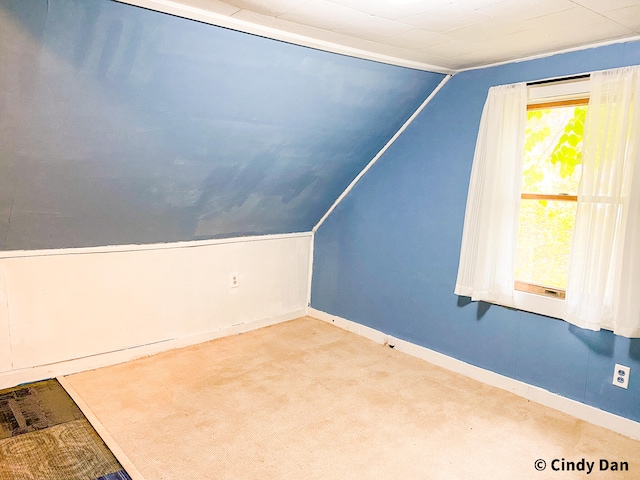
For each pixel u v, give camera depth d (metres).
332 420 2.45
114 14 1.65
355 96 2.76
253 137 2.67
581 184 2.36
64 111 1.94
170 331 3.30
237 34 1.98
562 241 2.62
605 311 2.35
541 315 2.66
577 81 2.43
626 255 2.22
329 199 3.84
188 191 2.83
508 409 2.63
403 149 3.36
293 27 2.01
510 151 2.67
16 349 2.65
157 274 3.17
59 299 2.76
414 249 3.34
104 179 2.41
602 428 2.45
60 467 1.97
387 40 2.23
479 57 2.58
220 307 3.59
